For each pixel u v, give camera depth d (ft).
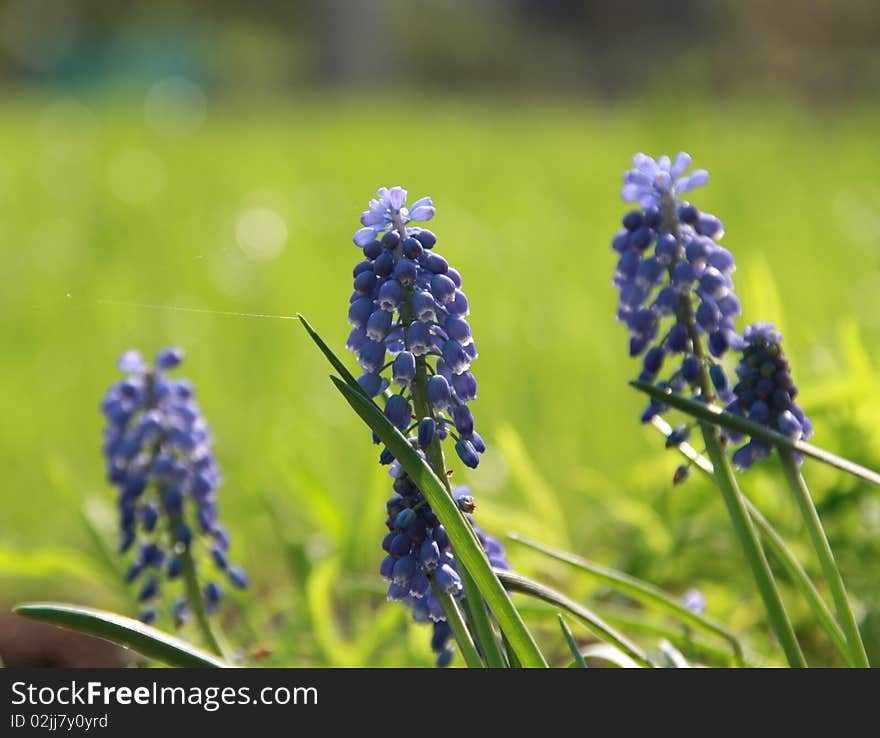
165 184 95.50
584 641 22.93
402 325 12.76
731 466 15.07
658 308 13.80
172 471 18.19
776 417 13.82
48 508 31.71
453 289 12.56
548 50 268.62
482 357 45.57
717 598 23.93
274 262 64.95
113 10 301.84
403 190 12.87
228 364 45.16
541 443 34.71
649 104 77.97
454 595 13.10
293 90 258.37
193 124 152.46
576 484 31.01
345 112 179.52
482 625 12.68
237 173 101.35
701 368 13.99
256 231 74.54
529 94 246.27
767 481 23.35
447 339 12.82
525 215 80.48
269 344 47.57
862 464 22.59
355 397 12.42
